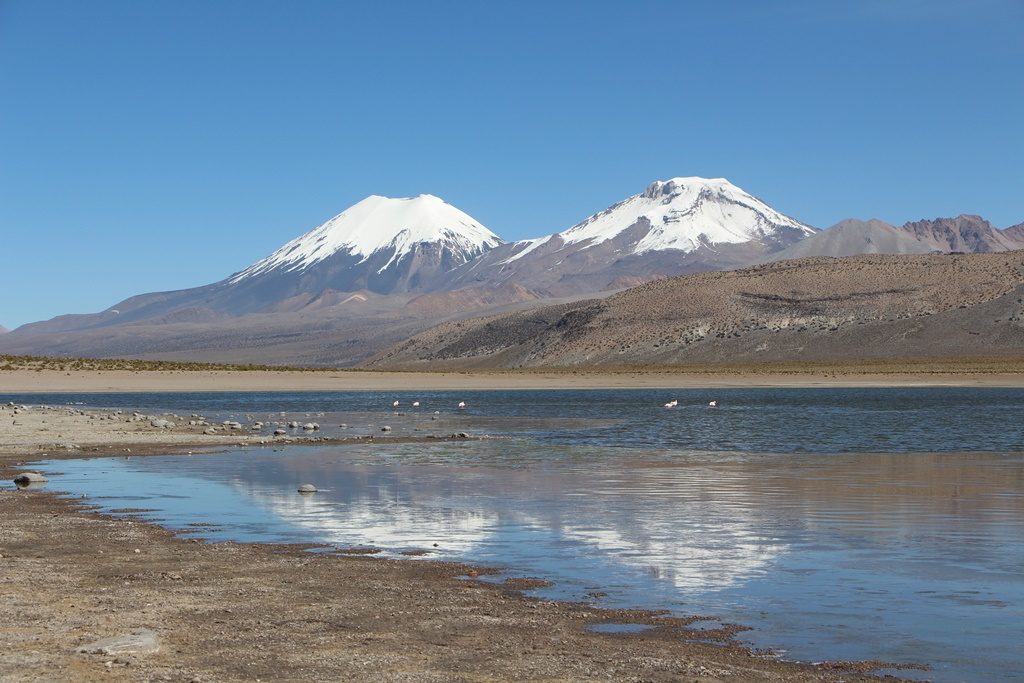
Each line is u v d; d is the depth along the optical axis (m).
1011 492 26.42
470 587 15.62
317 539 19.78
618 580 16.17
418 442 43.75
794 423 56.25
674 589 15.57
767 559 17.78
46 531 20.41
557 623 13.56
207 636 12.62
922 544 19.11
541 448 40.59
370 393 113.81
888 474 30.78
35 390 108.94
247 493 26.58
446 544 19.23
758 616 14.00
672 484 28.34
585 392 114.00
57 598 14.50
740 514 22.80
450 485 28.25
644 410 73.25
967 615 14.06
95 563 17.14
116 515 22.78
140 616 13.52
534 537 19.95
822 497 25.55
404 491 26.94
